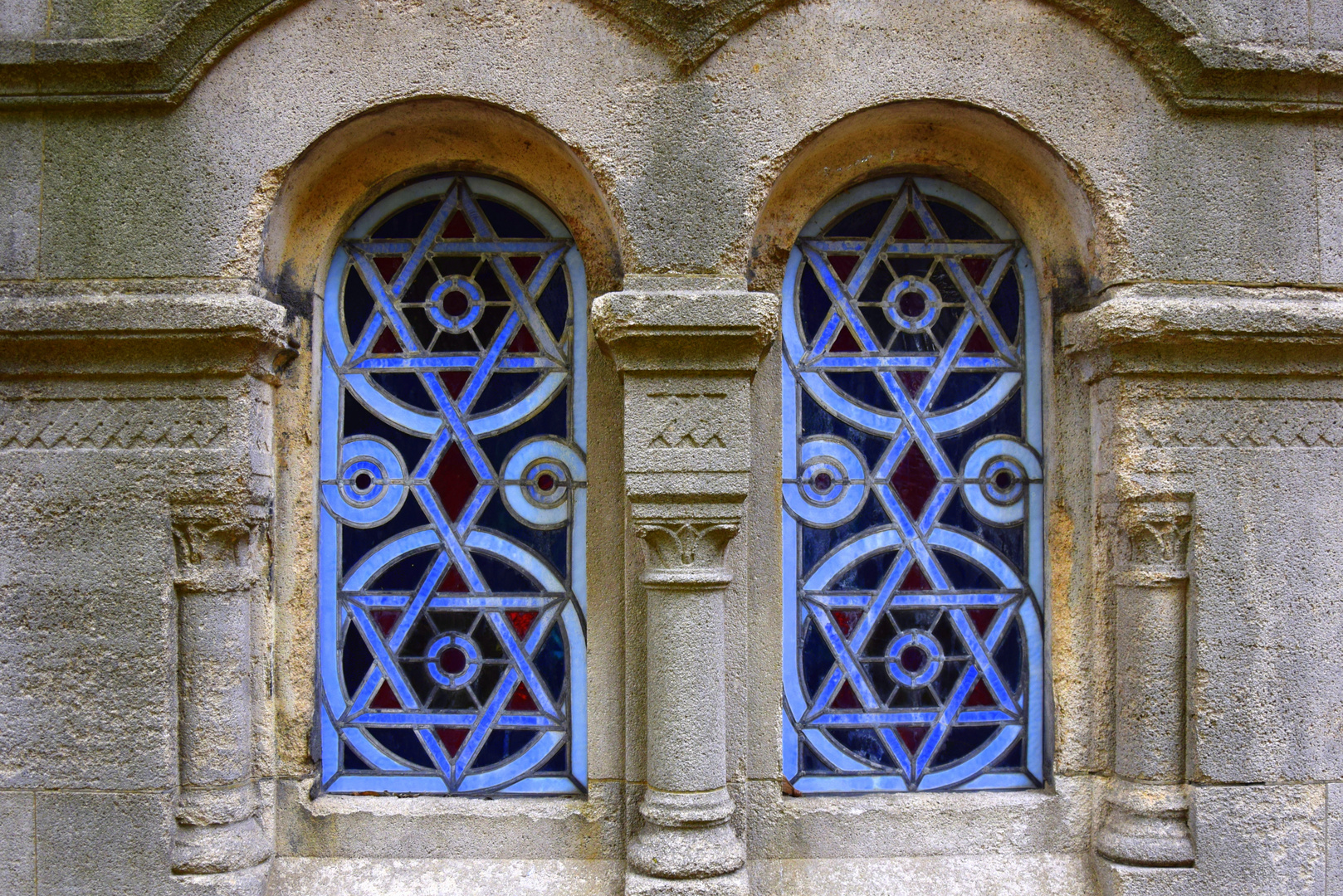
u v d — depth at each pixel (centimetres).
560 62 258
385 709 279
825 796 277
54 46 250
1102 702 273
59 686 253
